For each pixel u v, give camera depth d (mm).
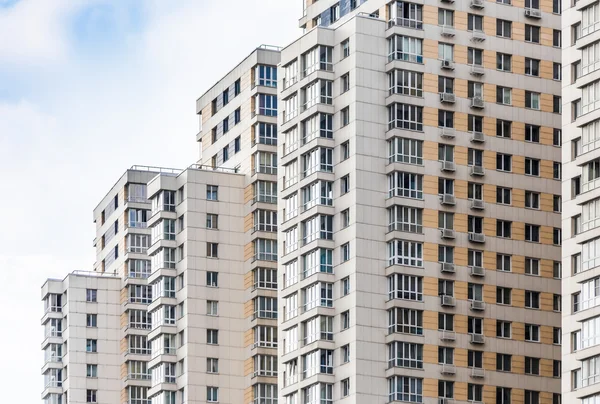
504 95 186000
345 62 182125
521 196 184625
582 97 158750
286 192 185875
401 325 176000
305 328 180375
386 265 177500
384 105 180875
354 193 177875
